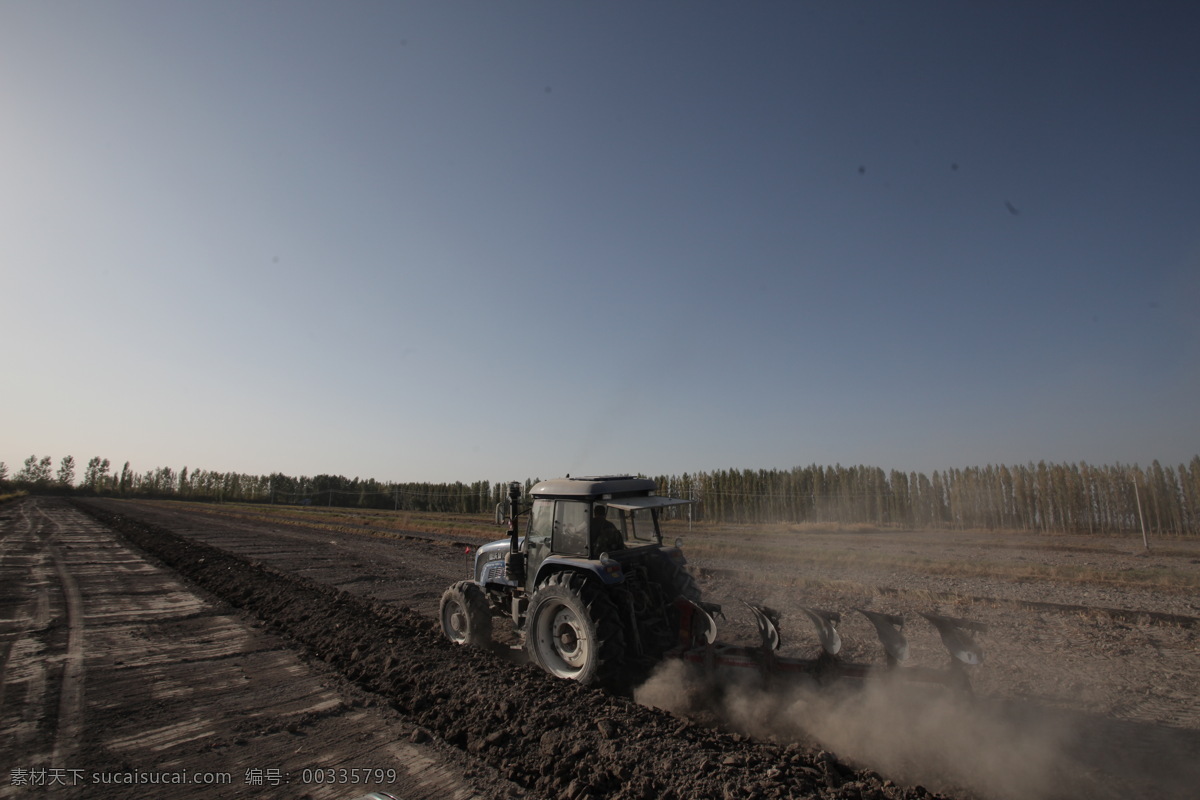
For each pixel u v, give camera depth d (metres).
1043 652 7.36
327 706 5.26
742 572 13.48
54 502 62.06
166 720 4.89
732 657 5.36
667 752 4.18
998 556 19.88
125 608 9.35
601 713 4.89
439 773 4.06
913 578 13.66
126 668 6.27
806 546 22.41
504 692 5.36
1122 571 14.22
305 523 34.22
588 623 5.70
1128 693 5.86
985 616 9.38
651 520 7.56
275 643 7.41
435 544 21.80
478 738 4.62
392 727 4.83
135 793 3.72
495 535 25.14
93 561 15.13
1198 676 6.39
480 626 7.17
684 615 5.92
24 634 7.57
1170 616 8.80
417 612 9.63
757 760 4.09
